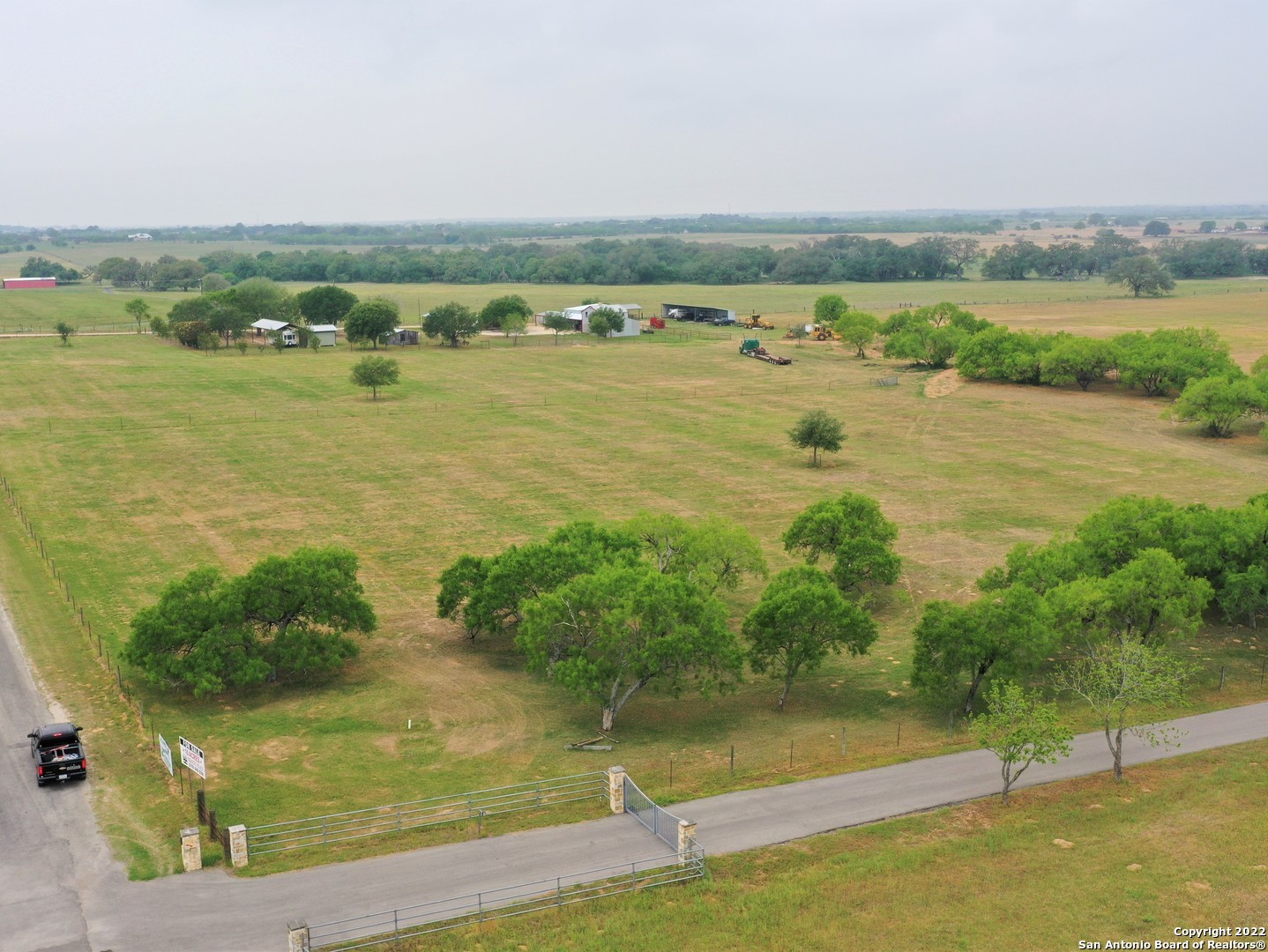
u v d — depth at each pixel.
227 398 144.00
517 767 51.41
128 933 36.97
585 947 36.31
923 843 43.16
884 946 36.38
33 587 75.06
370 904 38.75
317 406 139.25
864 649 60.09
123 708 57.22
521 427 128.88
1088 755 51.91
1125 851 42.44
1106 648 57.50
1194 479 106.94
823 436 110.06
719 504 97.06
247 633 60.22
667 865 41.38
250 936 36.78
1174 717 56.66
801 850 42.72
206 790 48.25
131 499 97.25
